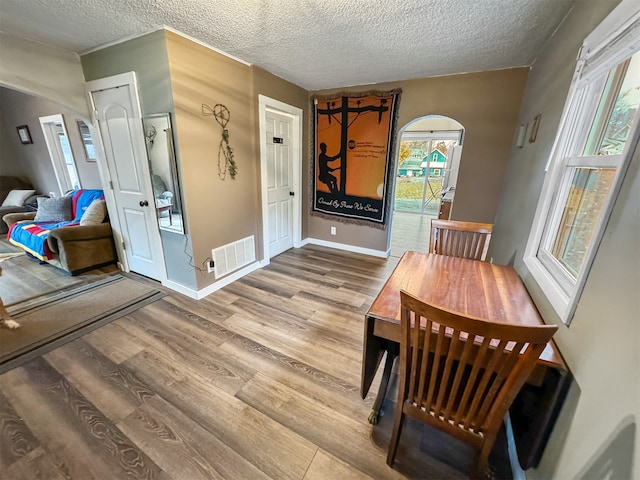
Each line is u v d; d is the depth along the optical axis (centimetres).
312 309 252
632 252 73
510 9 170
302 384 169
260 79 289
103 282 293
